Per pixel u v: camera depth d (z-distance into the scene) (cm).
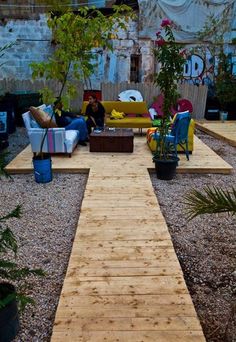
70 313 218
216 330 219
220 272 283
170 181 512
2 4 1113
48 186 488
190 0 1121
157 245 305
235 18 1163
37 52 1162
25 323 224
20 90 1088
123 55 1145
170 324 209
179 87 1090
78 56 427
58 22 412
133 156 612
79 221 353
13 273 207
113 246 303
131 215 368
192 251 316
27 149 679
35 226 365
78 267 270
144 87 1072
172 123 545
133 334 201
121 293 238
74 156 612
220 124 995
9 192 464
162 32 1137
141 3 1102
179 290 242
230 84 1076
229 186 491
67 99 436
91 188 450
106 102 855
